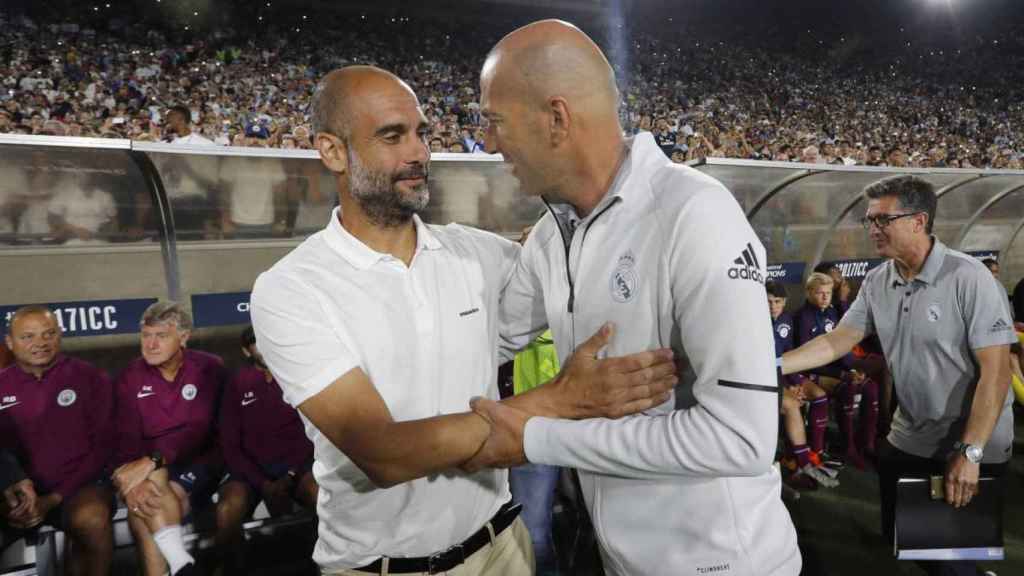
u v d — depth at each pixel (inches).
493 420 44.9
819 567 121.3
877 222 84.6
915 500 80.4
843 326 93.9
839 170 192.1
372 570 56.4
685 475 39.5
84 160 131.1
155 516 109.2
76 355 154.9
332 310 50.3
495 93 43.0
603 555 51.1
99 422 116.1
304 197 162.6
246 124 437.1
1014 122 783.1
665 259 41.2
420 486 54.1
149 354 116.4
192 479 121.6
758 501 45.8
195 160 142.8
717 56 906.1
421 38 833.5
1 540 107.1
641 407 41.8
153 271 162.2
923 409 86.7
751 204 205.2
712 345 38.3
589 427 41.8
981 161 603.5
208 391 123.6
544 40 41.1
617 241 44.1
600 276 45.1
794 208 219.5
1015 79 922.1
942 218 263.1
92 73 524.7
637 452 39.9
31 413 110.6
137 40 641.0
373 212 51.3
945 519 80.4
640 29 950.4
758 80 847.1
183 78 551.5
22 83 471.8
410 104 50.8
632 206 43.7
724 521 44.0
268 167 149.3
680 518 44.8
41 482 110.7
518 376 124.9
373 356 51.5
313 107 52.1
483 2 867.4
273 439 122.7
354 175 50.4
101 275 154.6
